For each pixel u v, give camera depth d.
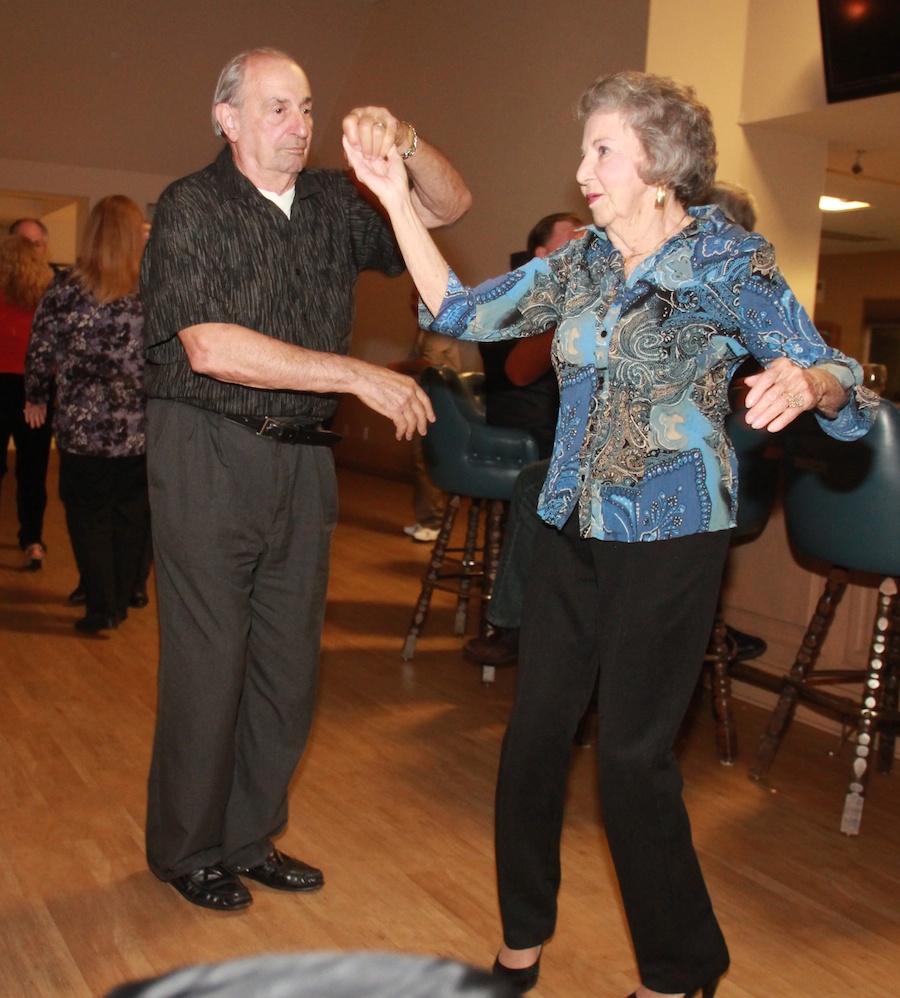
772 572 3.59
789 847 2.65
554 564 1.82
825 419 1.62
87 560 4.21
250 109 2.01
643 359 1.65
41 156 10.36
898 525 2.62
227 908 2.22
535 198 7.92
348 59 10.07
